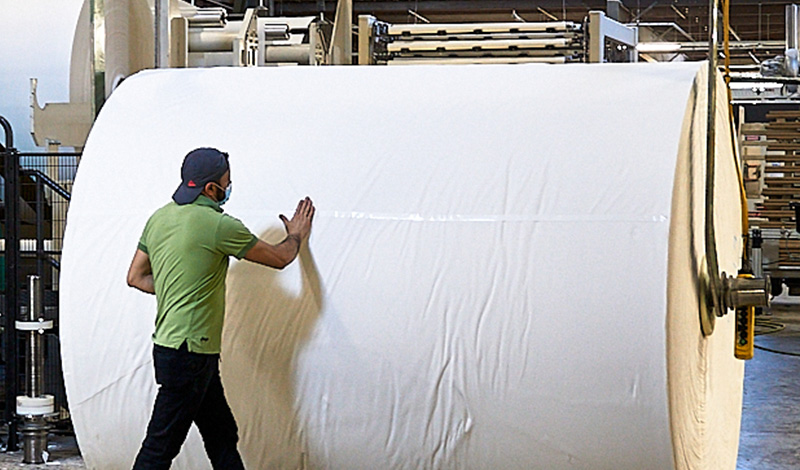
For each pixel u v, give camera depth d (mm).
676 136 3932
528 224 3906
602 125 4031
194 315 4023
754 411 8570
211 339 4055
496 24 8078
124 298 4309
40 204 6918
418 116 4258
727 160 4957
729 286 4125
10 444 6836
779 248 15531
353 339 4031
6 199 6848
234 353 4191
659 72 4246
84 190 4449
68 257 4387
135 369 4309
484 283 3898
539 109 4160
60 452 6789
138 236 4316
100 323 4336
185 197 4098
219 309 4086
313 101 4453
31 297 6703
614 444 3871
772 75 16078
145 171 4410
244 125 4410
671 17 20391
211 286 4047
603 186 3883
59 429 7207
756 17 20266
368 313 4016
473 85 4383
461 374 3930
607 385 3793
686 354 4031
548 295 3828
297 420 4168
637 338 3742
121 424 4410
